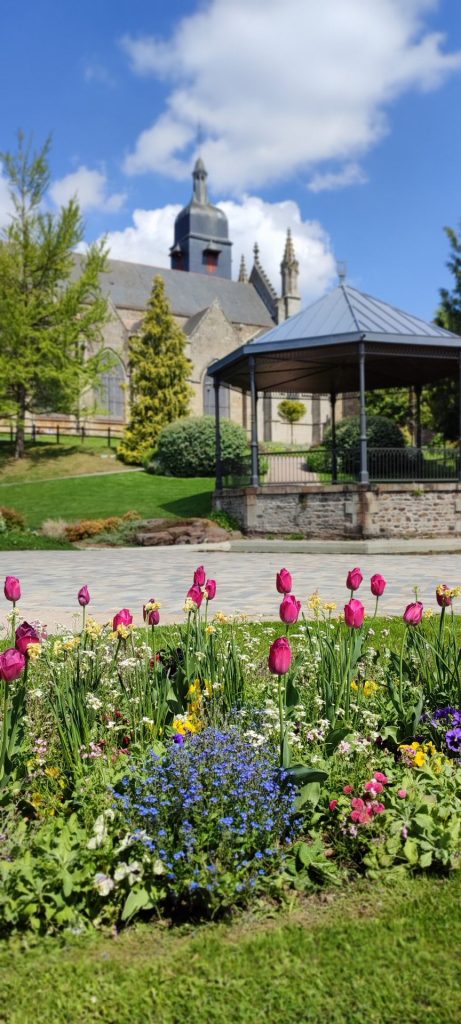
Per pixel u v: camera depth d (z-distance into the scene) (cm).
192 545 1953
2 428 4656
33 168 3503
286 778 323
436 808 320
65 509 2498
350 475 2730
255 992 225
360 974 232
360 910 269
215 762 317
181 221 7131
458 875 290
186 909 274
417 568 1369
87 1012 218
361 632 445
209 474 3262
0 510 2209
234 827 293
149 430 3803
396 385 2589
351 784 343
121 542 2055
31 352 3450
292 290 6294
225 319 5275
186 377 4184
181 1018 214
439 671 435
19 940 253
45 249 3534
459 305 3409
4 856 286
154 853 276
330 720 383
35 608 884
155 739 365
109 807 304
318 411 5459
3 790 321
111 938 256
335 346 1978
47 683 420
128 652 482
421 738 407
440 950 242
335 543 1781
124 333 5056
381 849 298
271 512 2081
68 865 273
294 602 339
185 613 832
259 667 524
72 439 4484
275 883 278
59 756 356
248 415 5400
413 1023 212
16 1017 216
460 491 2008
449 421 3191
